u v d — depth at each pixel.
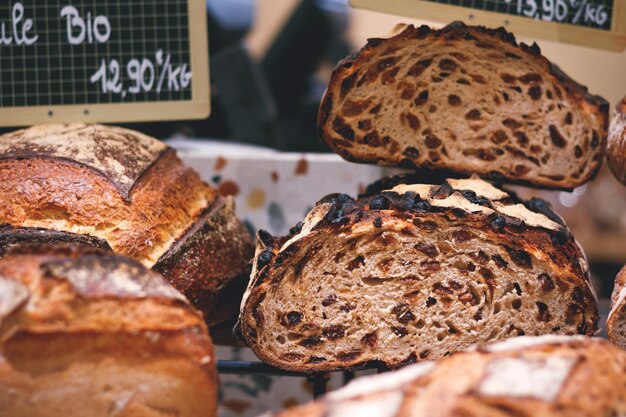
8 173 0.63
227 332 0.71
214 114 1.17
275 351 0.60
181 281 0.64
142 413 0.49
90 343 0.48
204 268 0.65
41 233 0.60
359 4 0.68
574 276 0.59
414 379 0.46
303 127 1.21
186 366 0.49
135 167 0.66
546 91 0.65
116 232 0.62
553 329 0.60
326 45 1.25
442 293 0.61
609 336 0.58
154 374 0.49
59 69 0.73
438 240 0.60
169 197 0.67
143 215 0.64
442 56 0.65
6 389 0.48
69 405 0.49
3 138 0.68
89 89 0.74
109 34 0.73
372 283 0.61
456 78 0.65
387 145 0.67
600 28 0.71
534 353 0.47
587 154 0.66
